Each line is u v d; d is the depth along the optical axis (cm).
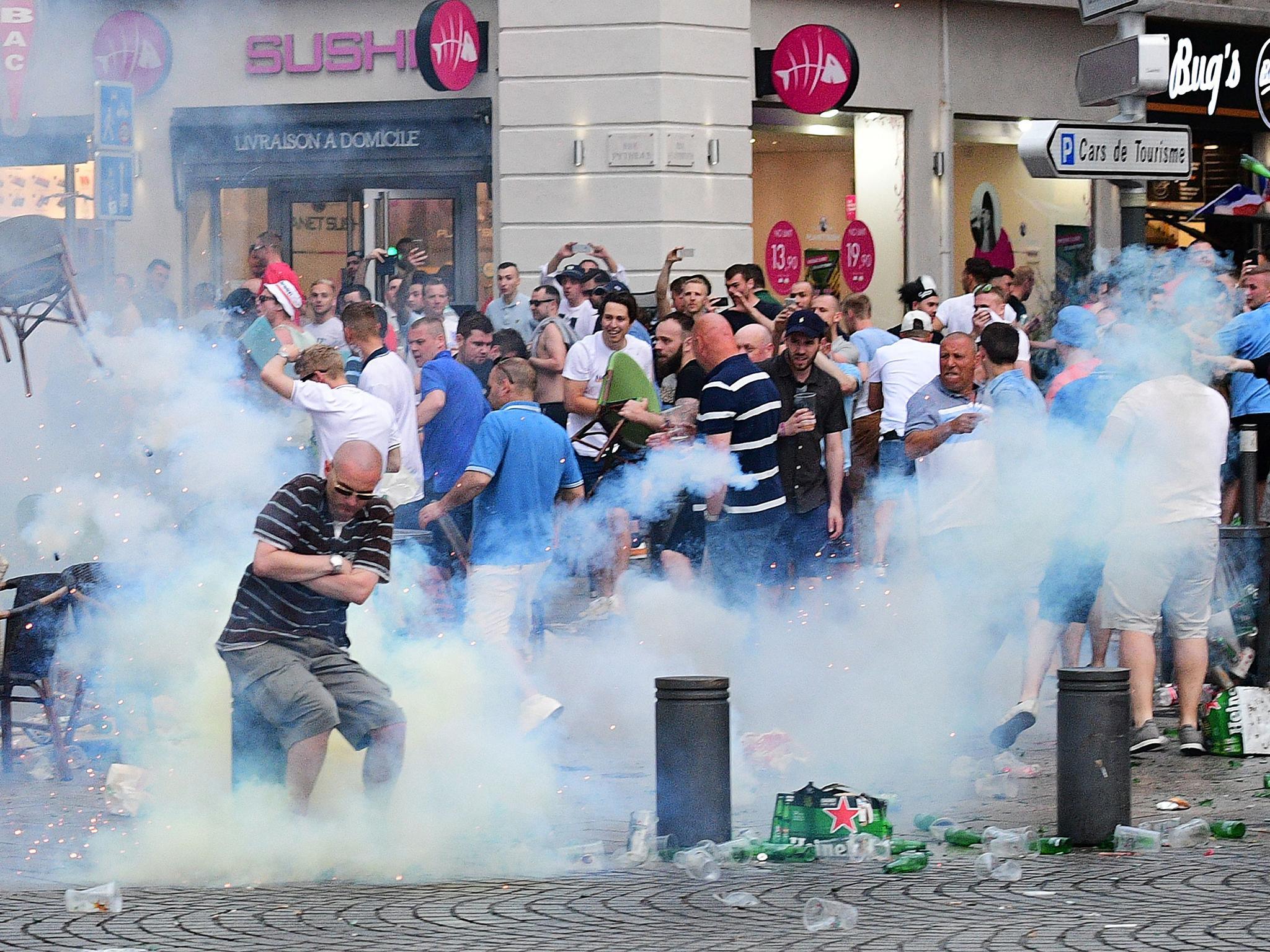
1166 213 3750
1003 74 3431
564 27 2992
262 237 2467
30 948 991
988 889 1121
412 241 3173
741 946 995
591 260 2675
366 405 1761
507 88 3033
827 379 1900
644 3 2955
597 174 3002
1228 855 1210
